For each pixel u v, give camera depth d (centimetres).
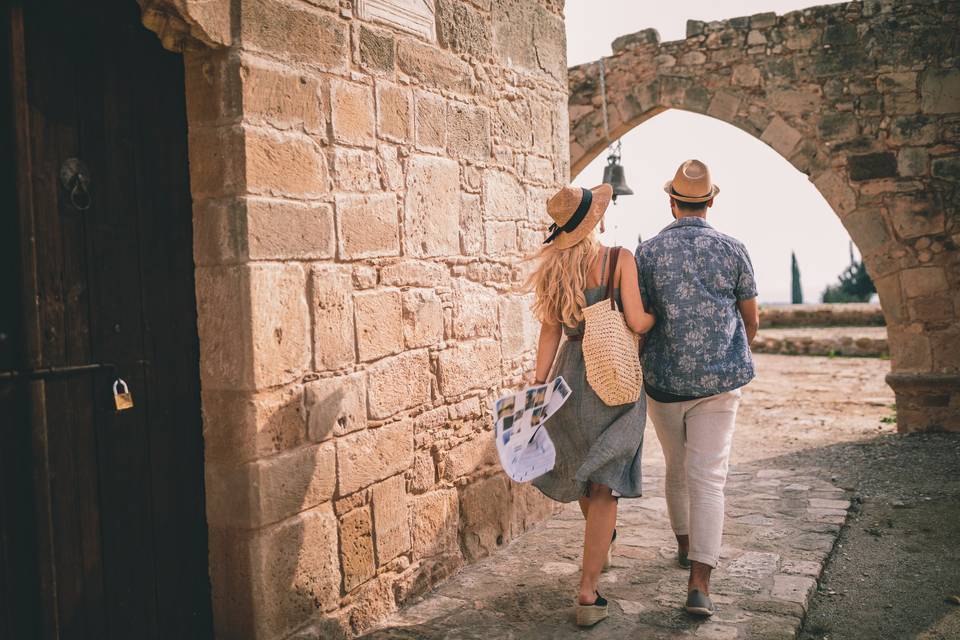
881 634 272
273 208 241
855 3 703
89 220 216
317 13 262
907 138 677
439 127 330
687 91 816
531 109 414
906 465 520
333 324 266
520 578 329
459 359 345
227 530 240
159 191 236
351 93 277
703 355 282
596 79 879
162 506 236
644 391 295
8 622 196
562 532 394
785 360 1262
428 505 321
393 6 301
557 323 292
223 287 236
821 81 723
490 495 366
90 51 217
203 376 241
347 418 273
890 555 348
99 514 217
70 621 209
